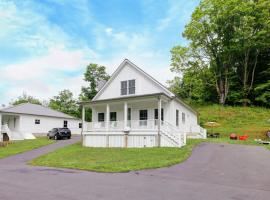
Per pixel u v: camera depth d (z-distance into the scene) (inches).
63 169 479.8
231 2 1680.6
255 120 1432.1
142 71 969.5
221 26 1774.1
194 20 1833.2
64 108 2438.5
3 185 331.0
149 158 563.2
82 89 2079.2
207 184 330.3
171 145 765.9
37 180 365.1
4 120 1387.8
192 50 1910.7
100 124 925.2
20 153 799.7
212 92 1947.6
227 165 474.6
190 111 1232.2
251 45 1706.4
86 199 257.3
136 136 836.0
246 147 743.7
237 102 1792.6
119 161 544.4
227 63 1843.0
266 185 325.1
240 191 292.7
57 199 257.3
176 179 364.8
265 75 1803.6
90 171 447.5
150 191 291.4
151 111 941.2
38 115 1423.5
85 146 916.0
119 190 296.2
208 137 1184.8
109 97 1051.3
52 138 1261.1
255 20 1717.5
